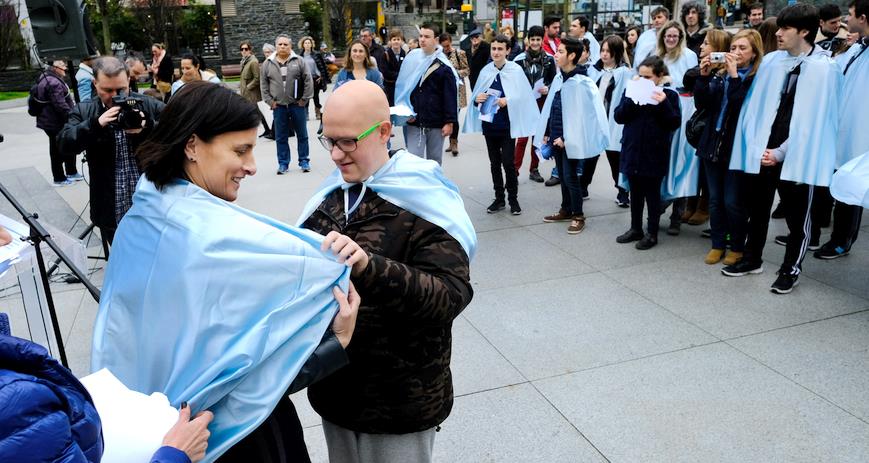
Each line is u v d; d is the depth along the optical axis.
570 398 3.33
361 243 1.75
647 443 2.96
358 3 34.19
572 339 3.94
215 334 1.35
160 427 1.28
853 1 4.44
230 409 1.37
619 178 5.70
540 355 3.76
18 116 15.61
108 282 1.51
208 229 1.38
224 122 1.43
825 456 2.83
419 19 41.84
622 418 3.15
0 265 2.47
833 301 4.32
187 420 1.31
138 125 3.94
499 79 6.20
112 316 1.47
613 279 4.80
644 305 4.36
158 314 1.39
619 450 2.92
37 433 1.01
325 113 1.76
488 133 6.24
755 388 3.36
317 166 8.81
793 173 4.08
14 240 2.66
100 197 4.31
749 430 3.02
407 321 1.73
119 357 1.45
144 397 1.32
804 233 4.33
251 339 1.35
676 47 5.83
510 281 4.82
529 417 3.18
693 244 5.49
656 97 4.82
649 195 5.30
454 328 4.11
